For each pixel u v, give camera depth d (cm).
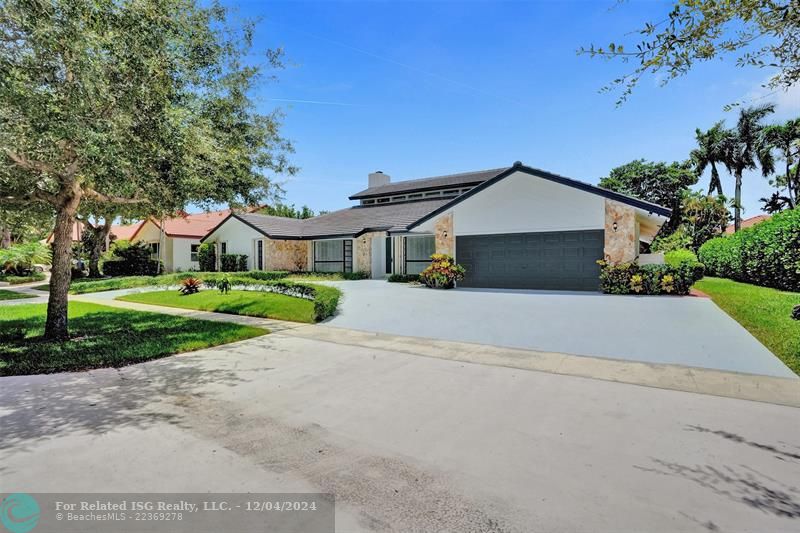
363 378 612
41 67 621
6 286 2528
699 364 659
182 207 995
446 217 1884
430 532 267
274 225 2764
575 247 1602
